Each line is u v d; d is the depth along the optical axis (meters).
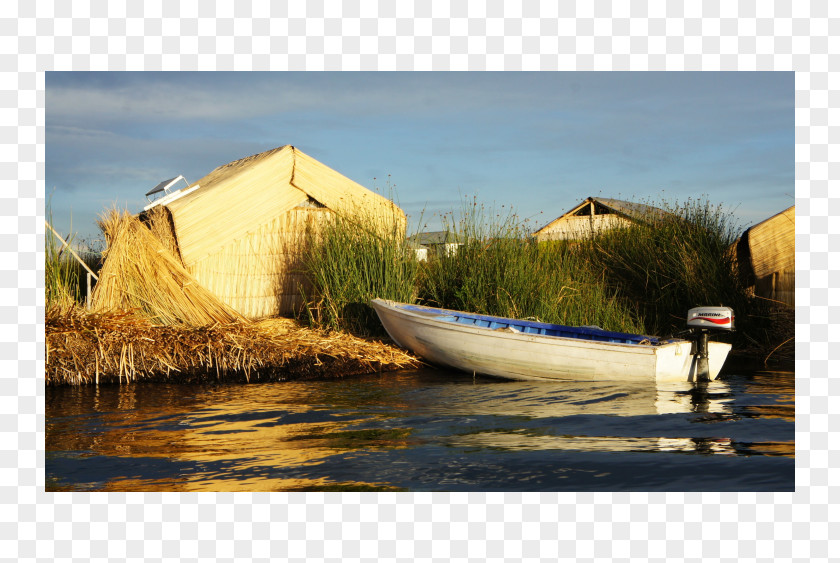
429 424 6.55
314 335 10.17
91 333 8.80
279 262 11.89
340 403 7.54
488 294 11.00
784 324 11.02
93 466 5.26
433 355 9.73
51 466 5.26
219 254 11.30
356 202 12.36
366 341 10.39
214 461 5.37
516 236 11.45
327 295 10.91
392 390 8.32
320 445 5.82
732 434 6.11
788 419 6.64
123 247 10.23
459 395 7.98
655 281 11.98
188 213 10.90
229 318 10.24
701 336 8.66
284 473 5.09
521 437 6.06
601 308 11.27
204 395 8.02
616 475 5.02
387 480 4.92
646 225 13.19
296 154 11.84
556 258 11.96
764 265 11.35
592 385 8.51
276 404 7.49
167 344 8.99
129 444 5.87
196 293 10.30
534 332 9.88
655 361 8.47
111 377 8.79
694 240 11.80
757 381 8.69
